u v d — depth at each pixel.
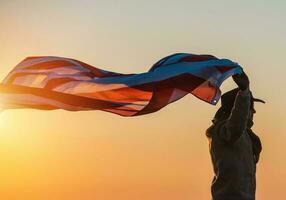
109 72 10.86
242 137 8.55
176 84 9.88
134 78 10.24
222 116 8.87
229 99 8.88
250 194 8.42
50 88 10.98
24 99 10.92
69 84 10.82
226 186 8.36
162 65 10.05
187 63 9.72
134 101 10.52
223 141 8.47
